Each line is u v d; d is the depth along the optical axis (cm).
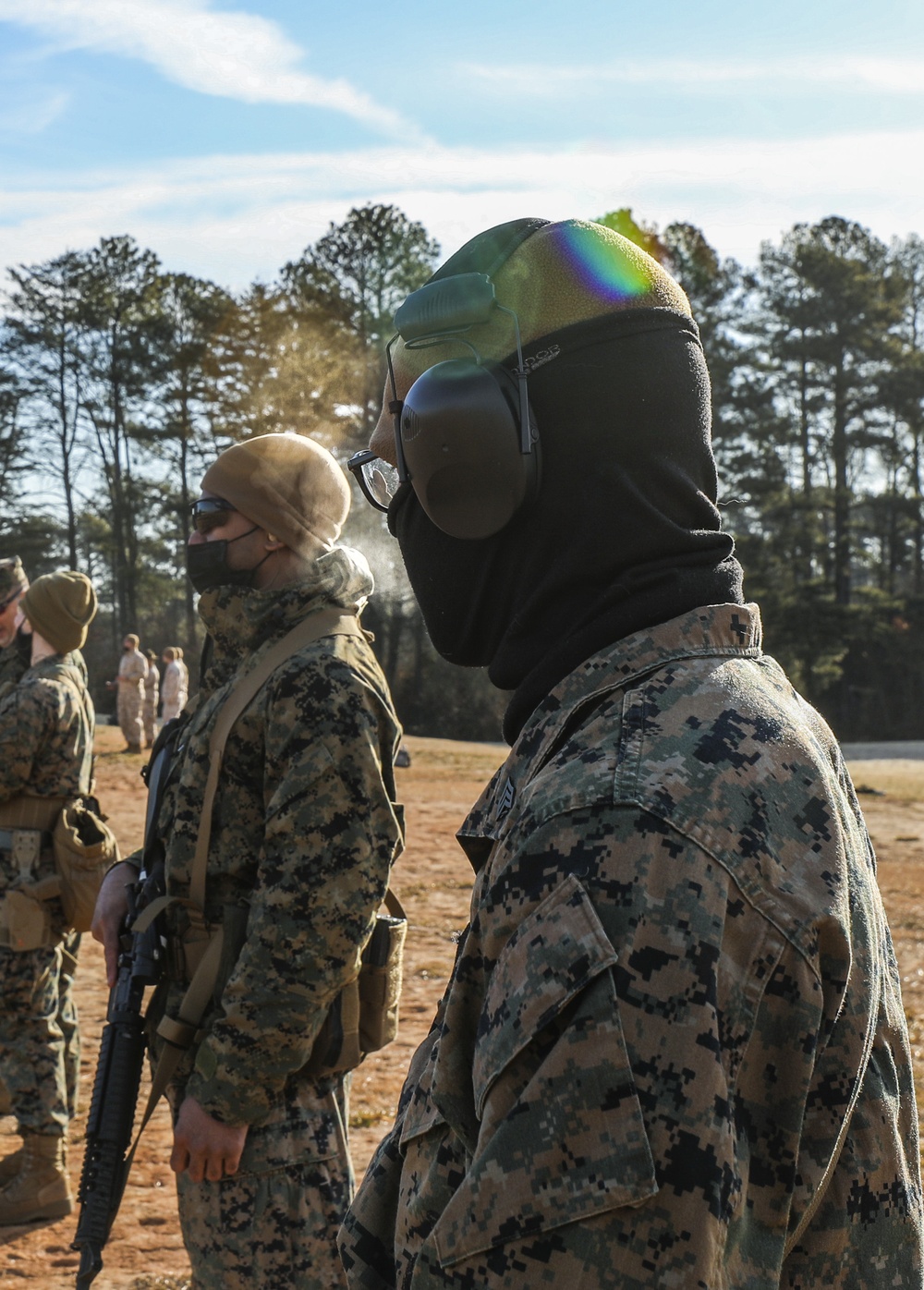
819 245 5559
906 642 5438
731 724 87
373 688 226
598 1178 74
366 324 4159
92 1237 202
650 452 100
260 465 235
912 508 5791
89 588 398
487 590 108
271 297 4194
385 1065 526
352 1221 111
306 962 207
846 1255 89
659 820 80
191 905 222
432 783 1664
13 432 5506
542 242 104
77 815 383
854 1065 87
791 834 84
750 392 5359
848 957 85
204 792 223
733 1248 77
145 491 5741
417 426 102
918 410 5553
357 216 4181
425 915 812
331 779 214
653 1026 76
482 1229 77
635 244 107
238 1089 205
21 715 373
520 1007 80
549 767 90
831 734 104
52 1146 385
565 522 101
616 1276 74
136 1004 219
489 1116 81
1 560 420
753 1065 81
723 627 96
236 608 229
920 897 884
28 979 380
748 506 5281
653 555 98
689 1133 74
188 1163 208
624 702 90
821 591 5047
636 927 78
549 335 101
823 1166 84
